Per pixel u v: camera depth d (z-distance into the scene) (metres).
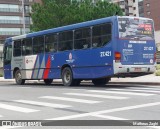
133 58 18.44
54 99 13.98
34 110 11.12
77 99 13.61
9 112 10.89
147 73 19.27
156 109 10.44
